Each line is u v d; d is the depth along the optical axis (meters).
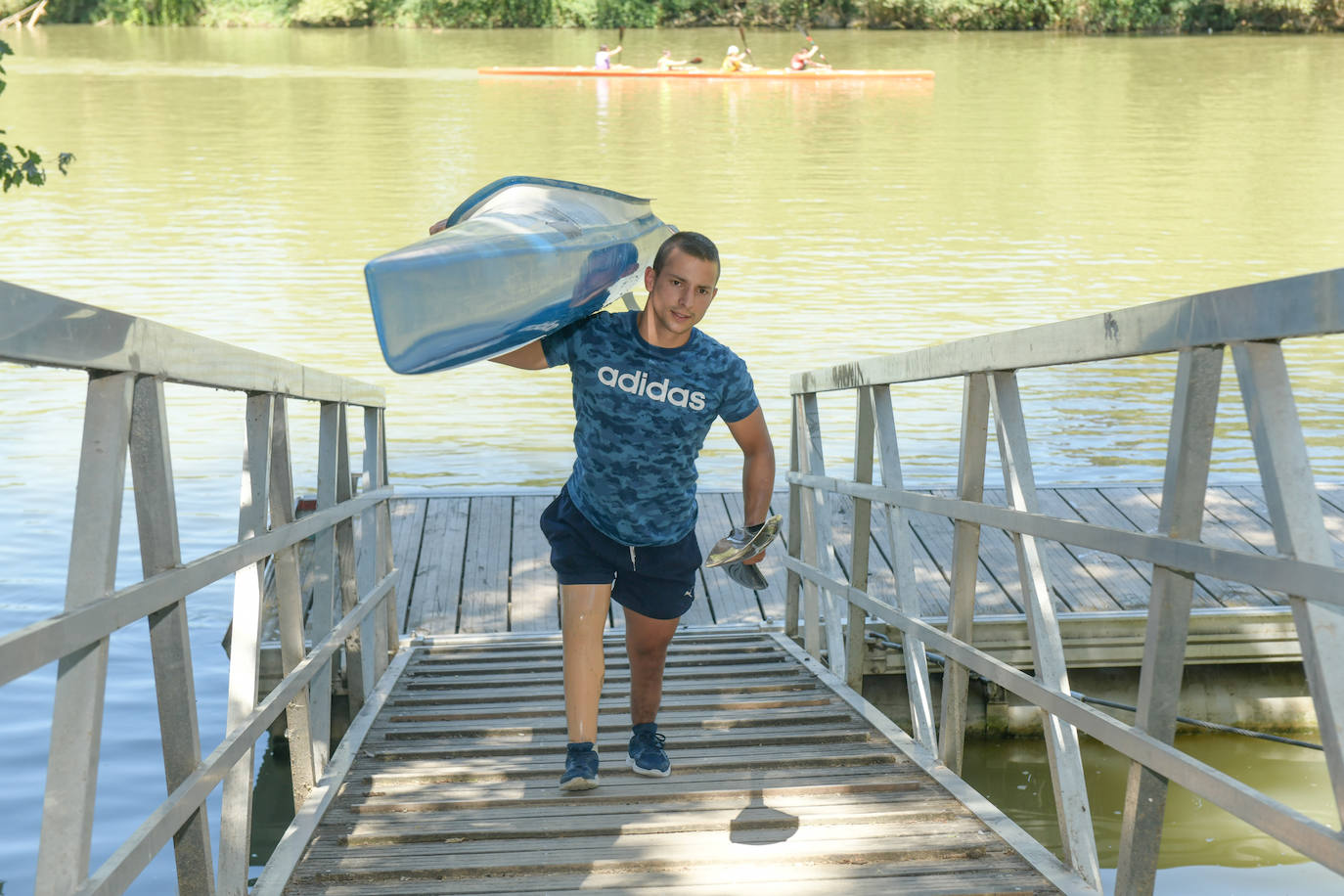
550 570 7.38
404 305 2.99
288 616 3.55
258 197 20.98
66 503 8.32
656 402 3.31
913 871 3.06
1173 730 2.52
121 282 15.09
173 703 2.42
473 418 10.95
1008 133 29.08
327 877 3.04
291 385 3.41
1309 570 1.93
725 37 54.38
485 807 3.54
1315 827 1.96
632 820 3.41
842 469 9.52
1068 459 9.76
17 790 5.09
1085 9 55.69
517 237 3.46
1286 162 25.08
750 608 6.98
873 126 30.14
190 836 2.47
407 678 5.39
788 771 3.88
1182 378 2.35
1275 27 55.53
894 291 15.05
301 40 53.38
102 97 34.22
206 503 8.48
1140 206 20.78
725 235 18.41
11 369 12.05
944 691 3.82
